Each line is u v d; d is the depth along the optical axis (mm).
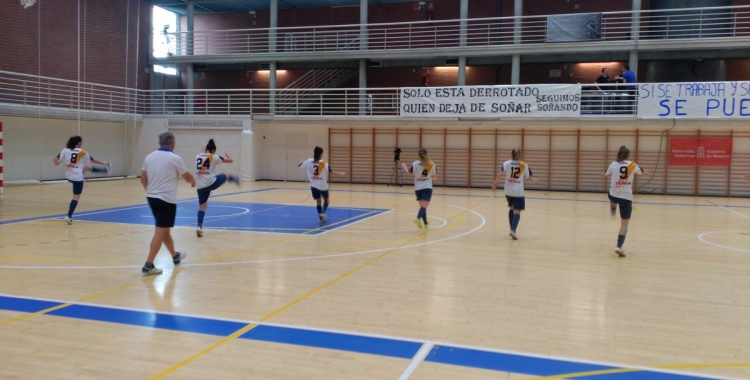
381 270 6539
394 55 22703
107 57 23047
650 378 3420
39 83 19344
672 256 7688
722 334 4340
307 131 23016
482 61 22703
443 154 21547
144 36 25219
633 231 10141
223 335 4148
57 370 3455
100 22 22656
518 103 19141
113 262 6801
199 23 28859
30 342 3951
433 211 13078
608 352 3895
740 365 3668
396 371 3492
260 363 3605
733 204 16016
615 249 7977
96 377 3352
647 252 7992
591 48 20625
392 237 9055
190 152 23406
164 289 5512
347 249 7910
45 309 4770
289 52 23859
